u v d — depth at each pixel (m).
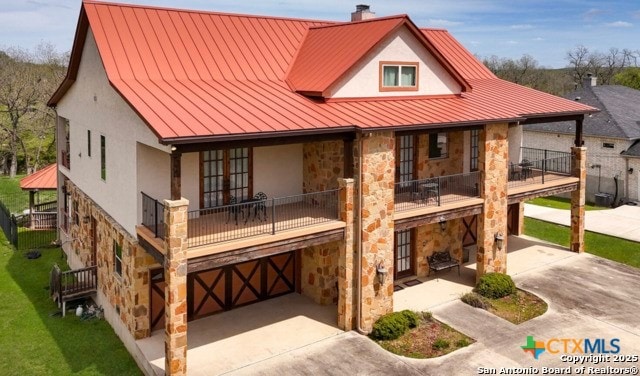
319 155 16.75
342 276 15.10
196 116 13.07
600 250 23.02
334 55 17.61
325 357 13.83
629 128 32.97
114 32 16.44
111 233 15.90
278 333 15.09
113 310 15.97
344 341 14.70
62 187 23.56
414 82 18.56
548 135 36.59
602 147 33.47
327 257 16.72
